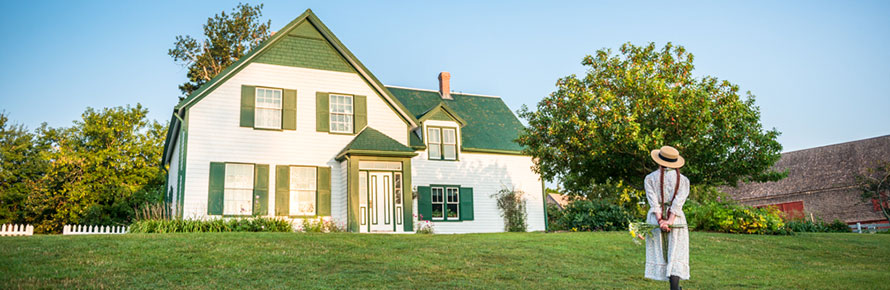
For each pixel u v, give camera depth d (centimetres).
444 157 2402
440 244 1297
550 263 1075
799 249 1385
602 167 2094
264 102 1997
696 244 1391
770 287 807
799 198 3859
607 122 1881
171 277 852
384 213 2064
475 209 2408
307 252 1119
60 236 1238
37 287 746
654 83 1853
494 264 1047
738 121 1900
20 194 3102
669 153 581
